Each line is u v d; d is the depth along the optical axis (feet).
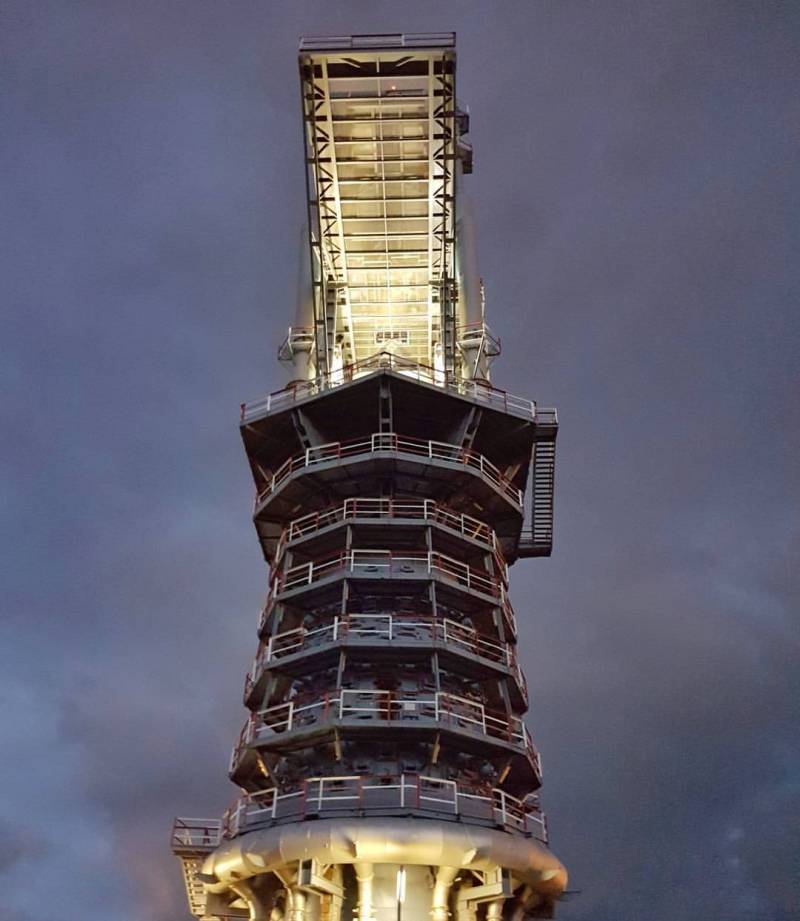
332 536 130.72
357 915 105.19
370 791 109.81
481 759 119.24
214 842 143.13
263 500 147.74
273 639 125.80
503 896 105.50
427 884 108.37
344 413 145.38
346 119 151.02
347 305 169.27
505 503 142.92
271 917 113.09
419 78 147.84
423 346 174.70
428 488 139.64
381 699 116.67
